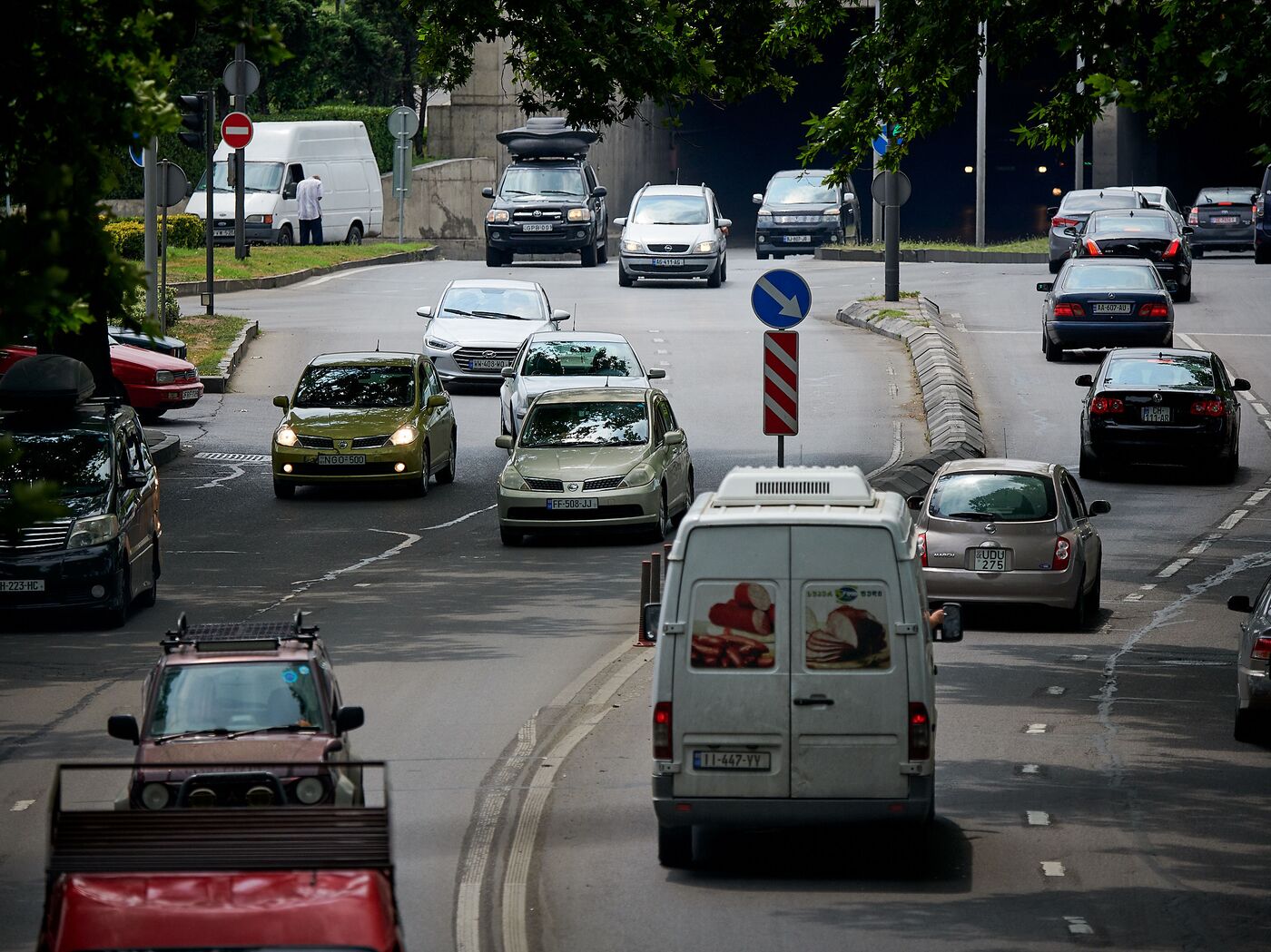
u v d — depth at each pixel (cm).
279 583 7819
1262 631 5162
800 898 3884
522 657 6372
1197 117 6756
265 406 12638
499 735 5322
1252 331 15038
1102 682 6088
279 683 4041
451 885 3991
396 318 15838
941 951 3516
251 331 14738
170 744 3841
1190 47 6019
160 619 7119
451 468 10669
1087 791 4728
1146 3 6191
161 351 12581
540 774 4906
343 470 9931
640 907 3834
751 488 4128
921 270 19475
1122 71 6078
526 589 7694
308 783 3584
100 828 2792
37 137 3481
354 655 6391
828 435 11450
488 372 13112
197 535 8981
